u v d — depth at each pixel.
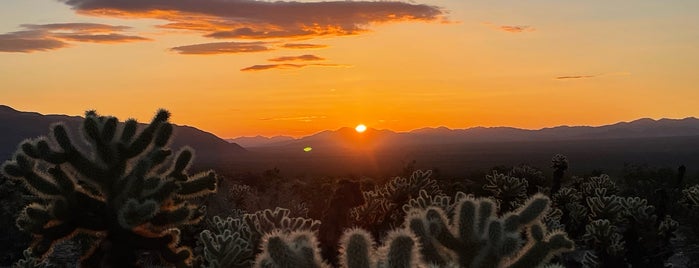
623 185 28.27
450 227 4.34
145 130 5.66
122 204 5.39
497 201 13.87
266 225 9.04
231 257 8.05
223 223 9.38
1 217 13.63
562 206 14.23
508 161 96.44
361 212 10.39
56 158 5.30
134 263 5.42
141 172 5.46
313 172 76.75
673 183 26.98
